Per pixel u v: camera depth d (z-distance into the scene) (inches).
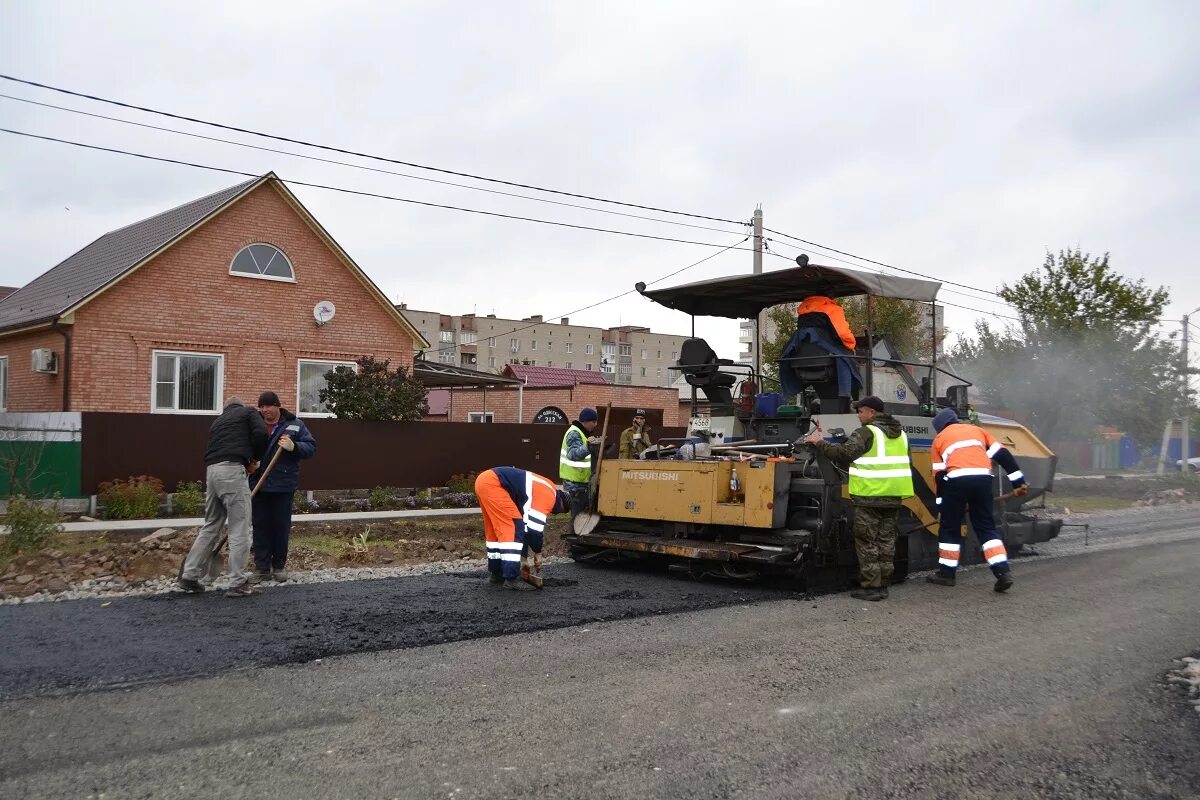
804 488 353.7
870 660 241.3
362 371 700.0
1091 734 189.5
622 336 4010.8
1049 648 257.3
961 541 389.1
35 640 251.4
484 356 3631.9
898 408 398.9
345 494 658.2
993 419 481.1
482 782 157.5
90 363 689.0
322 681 214.7
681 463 373.7
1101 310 941.2
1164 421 999.0
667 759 169.5
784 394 411.5
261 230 776.3
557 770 163.3
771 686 215.9
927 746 179.6
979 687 218.7
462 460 698.8
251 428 322.3
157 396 724.7
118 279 693.3
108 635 257.6
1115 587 360.2
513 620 282.2
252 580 350.0
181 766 162.7
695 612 301.3
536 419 1210.0
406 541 468.4
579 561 411.8
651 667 231.0
